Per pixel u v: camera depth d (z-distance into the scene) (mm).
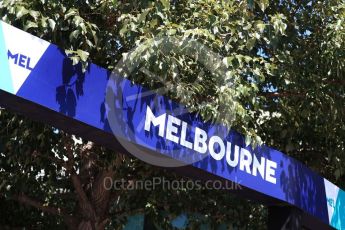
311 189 9453
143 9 7668
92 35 7520
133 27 7457
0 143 9531
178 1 8383
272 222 9180
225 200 11648
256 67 8250
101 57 8375
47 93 6191
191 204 11477
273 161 8719
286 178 8891
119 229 12430
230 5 8219
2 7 6758
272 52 9328
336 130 10297
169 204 11398
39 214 12828
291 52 9742
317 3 9781
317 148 10953
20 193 10414
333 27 9125
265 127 10039
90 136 7027
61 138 9570
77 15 7242
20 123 8961
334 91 9812
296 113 9945
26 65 6023
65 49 6648
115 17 8164
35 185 10578
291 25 9609
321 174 11531
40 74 6148
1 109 9266
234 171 8031
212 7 8102
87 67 6637
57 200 11430
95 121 6605
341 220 10297
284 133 10086
